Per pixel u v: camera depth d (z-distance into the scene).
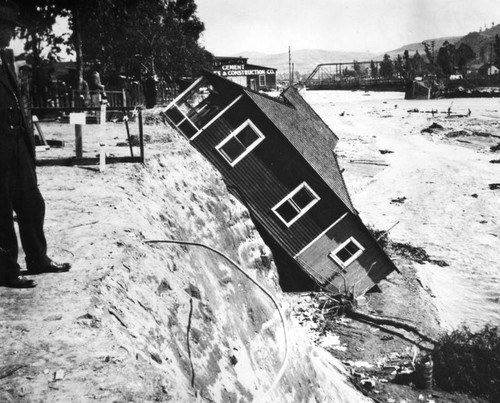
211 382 5.42
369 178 40.81
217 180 15.20
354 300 19.33
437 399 13.59
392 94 135.25
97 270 5.00
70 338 3.70
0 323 3.84
